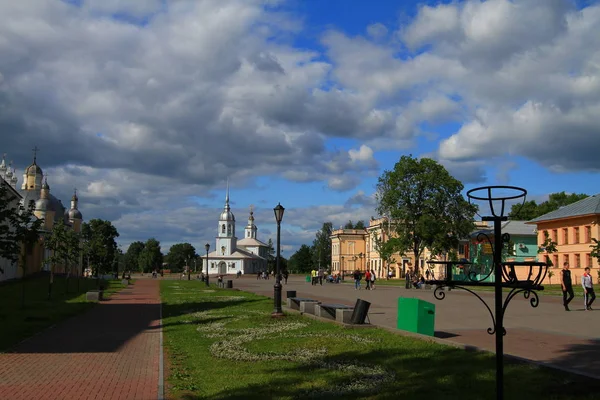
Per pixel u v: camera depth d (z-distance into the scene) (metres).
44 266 81.56
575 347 14.01
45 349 14.91
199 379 10.81
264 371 11.30
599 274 48.47
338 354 13.05
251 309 27.00
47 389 9.98
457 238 70.75
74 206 108.50
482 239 7.27
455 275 7.89
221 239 152.62
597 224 60.94
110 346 15.46
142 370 11.84
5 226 24.44
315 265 160.62
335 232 138.12
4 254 24.33
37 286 53.44
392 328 17.14
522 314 24.25
